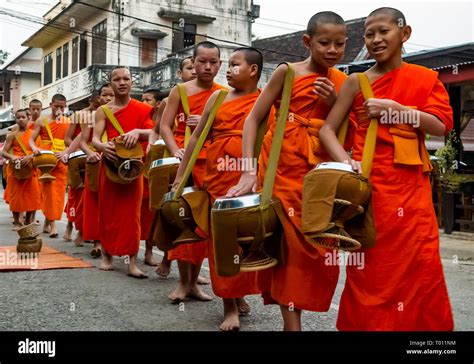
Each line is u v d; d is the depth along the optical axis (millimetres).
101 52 23938
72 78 25188
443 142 13391
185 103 5125
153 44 23406
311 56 3574
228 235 3182
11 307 4801
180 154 4887
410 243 3133
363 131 3314
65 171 9492
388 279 3137
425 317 3158
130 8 22938
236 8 24344
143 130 6027
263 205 3203
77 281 5848
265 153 3672
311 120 3496
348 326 3260
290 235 3346
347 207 3020
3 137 27766
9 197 10383
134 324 4359
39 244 7195
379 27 3277
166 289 5574
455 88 13328
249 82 4238
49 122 9578
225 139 4180
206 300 5133
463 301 5406
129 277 6102
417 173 3227
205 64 5102
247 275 4160
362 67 14133
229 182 4164
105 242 6223
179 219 4102
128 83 6367
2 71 36688
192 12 23672
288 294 3346
